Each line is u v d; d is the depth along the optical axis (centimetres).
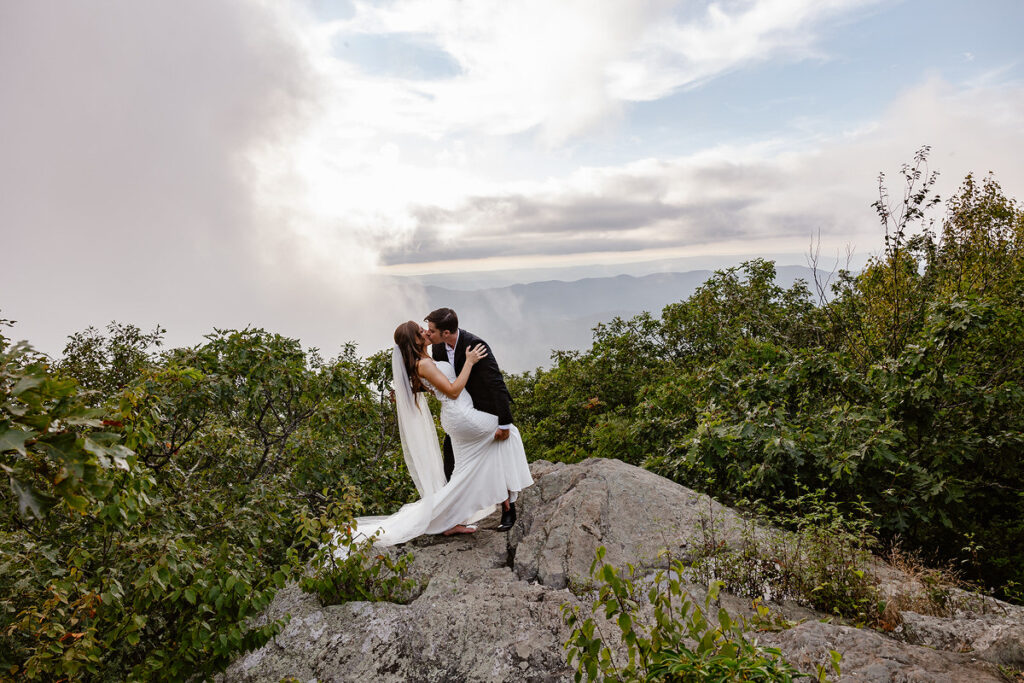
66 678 332
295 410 779
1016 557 546
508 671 336
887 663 288
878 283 1039
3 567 346
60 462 216
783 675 222
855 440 598
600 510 492
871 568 430
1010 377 750
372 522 566
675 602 376
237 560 401
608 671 258
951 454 614
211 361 678
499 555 486
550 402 1480
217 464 674
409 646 363
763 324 1317
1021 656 295
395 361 515
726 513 513
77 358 1177
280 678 351
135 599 349
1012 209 1011
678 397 893
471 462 502
